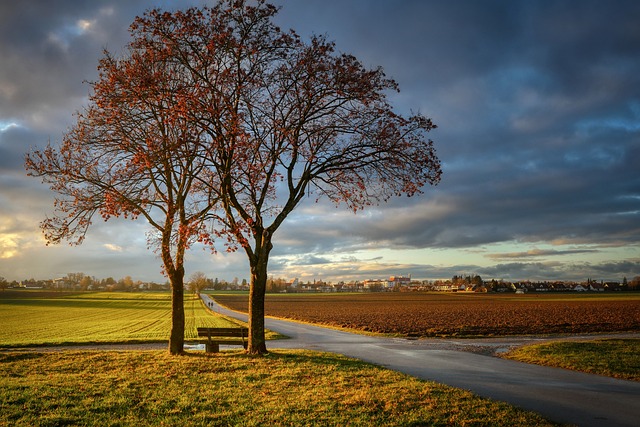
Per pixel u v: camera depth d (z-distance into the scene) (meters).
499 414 10.27
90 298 155.88
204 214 19.75
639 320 49.84
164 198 20.22
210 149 18.62
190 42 19.02
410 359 20.09
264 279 20.09
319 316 62.97
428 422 9.75
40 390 12.05
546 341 29.48
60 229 19.88
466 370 16.92
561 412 10.71
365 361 18.81
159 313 80.06
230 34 18.77
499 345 26.97
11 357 18.23
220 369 15.71
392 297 177.88
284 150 19.86
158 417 9.98
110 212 18.67
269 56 19.95
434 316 60.88
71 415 9.95
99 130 19.97
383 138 20.61
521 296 179.25
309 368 15.84
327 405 10.97
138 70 18.47
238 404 11.08
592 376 15.70
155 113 19.75
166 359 17.77
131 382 13.45
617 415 10.46
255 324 19.77
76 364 16.70
